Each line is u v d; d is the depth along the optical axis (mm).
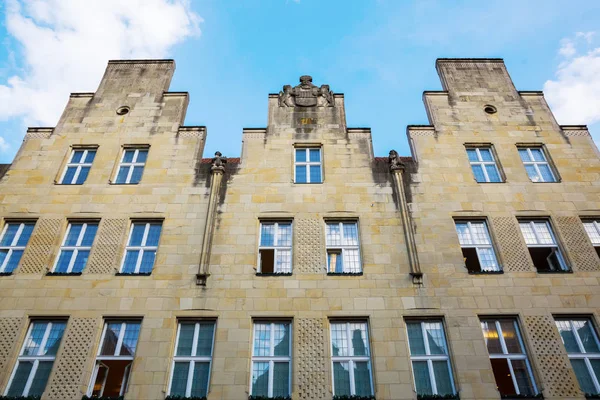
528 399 12633
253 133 19156
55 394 12773
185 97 20672
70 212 16656
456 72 21672
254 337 14023
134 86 21141
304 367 13258
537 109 20047
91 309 14289
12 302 14414
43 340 13930
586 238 15859
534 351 13422
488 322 14203
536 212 16562
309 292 14664
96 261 15375
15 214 16578
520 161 18203
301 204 16875
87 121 19719
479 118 19703
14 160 18234
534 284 14742
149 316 14141
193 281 14906
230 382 12914
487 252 15836
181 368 13422
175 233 16078
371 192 17219
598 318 14023
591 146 18641
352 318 14219
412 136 19047
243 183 17516
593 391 12969
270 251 15953
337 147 18719
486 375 12984
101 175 17812
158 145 18828
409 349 13656
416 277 14883
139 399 12602
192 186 17438
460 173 17766
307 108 20203
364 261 15375
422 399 12625
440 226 16203
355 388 13109
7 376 13125
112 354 13688
